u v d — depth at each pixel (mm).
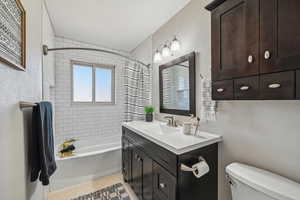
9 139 661
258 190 793
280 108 919
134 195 1728
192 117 1542
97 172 2107
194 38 1530
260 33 785
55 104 2385
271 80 747
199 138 1218
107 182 2006
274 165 945
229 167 1012
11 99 686
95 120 2762
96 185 1935
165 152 1090
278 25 711
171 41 1861
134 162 1646
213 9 1067
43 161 955
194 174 1018
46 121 1081
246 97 868
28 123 938
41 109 984
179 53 1740
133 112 2482
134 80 2480
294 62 657
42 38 1413
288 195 702
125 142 1938
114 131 2963
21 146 802
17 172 750
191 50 1570
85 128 2660
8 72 656
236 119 1164
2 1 601
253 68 823
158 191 1182
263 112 1003
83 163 2002
